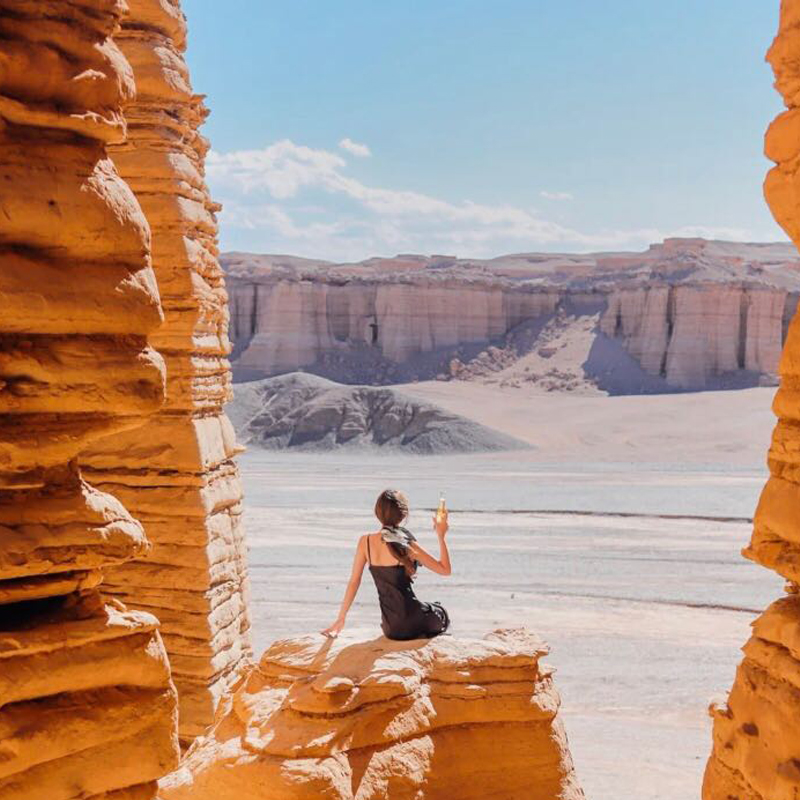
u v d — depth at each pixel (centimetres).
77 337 425
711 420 7619
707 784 630
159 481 1029
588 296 10562
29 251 414
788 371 599
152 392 443
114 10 443
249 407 8369
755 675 603
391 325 10012
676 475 5556
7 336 409
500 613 2227
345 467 6275
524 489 4850
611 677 1739
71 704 429
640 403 8294
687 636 2038
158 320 446
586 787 1191
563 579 2612
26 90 414
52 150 421
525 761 806
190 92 1084
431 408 7669
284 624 2094
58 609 440
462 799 778
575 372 9525
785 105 602
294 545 3153
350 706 747
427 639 844
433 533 3409
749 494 4591
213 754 764
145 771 446
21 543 412
